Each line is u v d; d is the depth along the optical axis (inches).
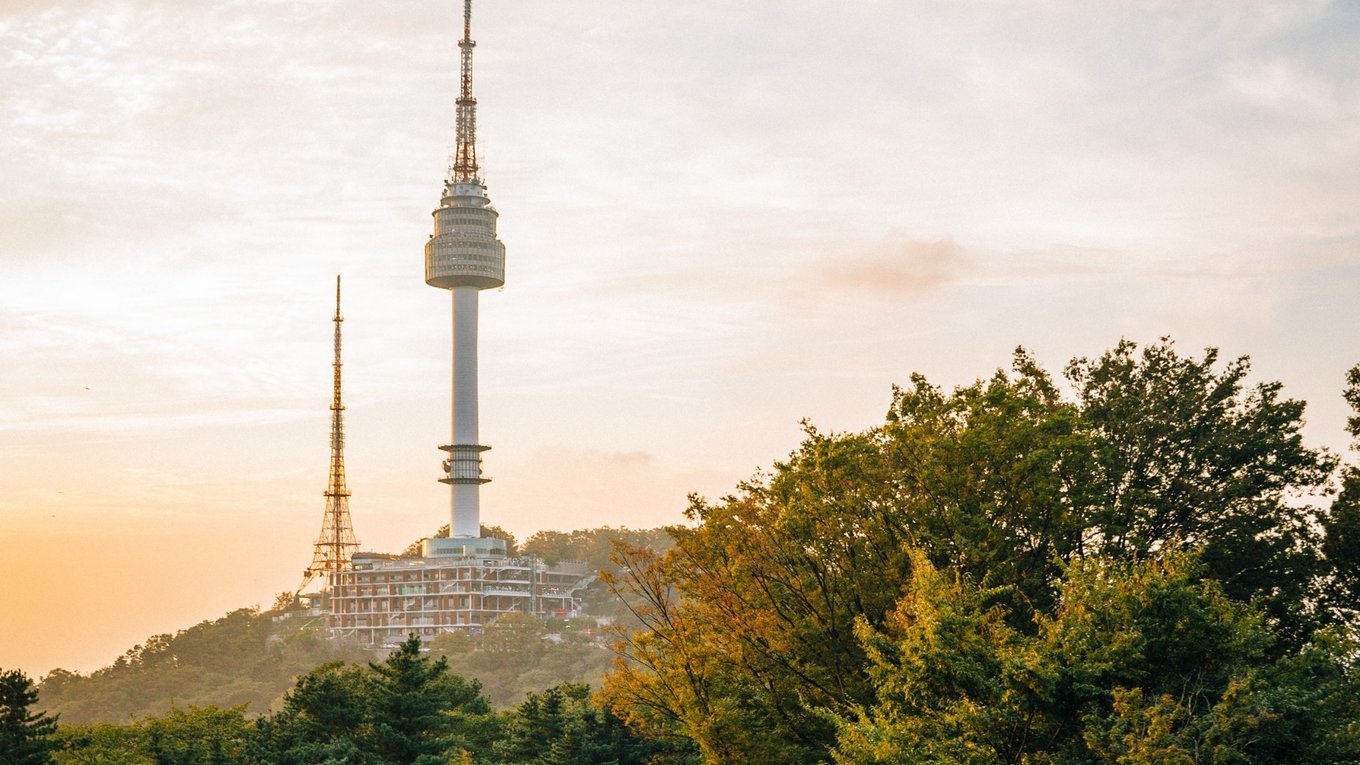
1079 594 1124.5
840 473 1715.1
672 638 1760.6
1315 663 1086.4
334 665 3390.7
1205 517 1950.1
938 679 1131.3
